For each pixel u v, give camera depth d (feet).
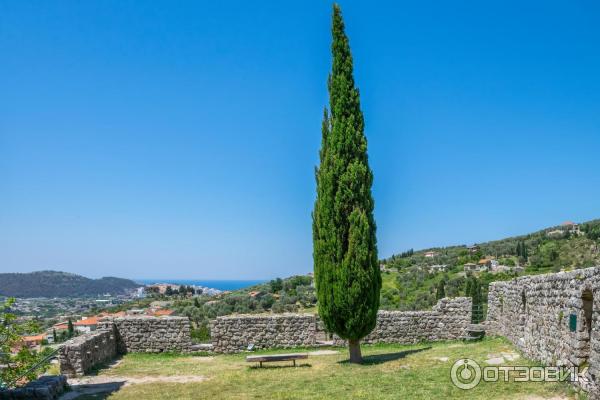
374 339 69.77
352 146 54.08
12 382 52.75
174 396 42.60
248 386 44.86
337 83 55.06
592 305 32.55
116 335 66.90
